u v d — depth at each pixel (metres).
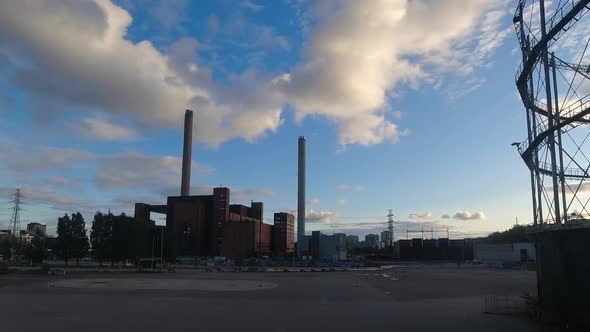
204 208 199.38
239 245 191.88
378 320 29.92
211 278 75.38
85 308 34.59
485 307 36.06
